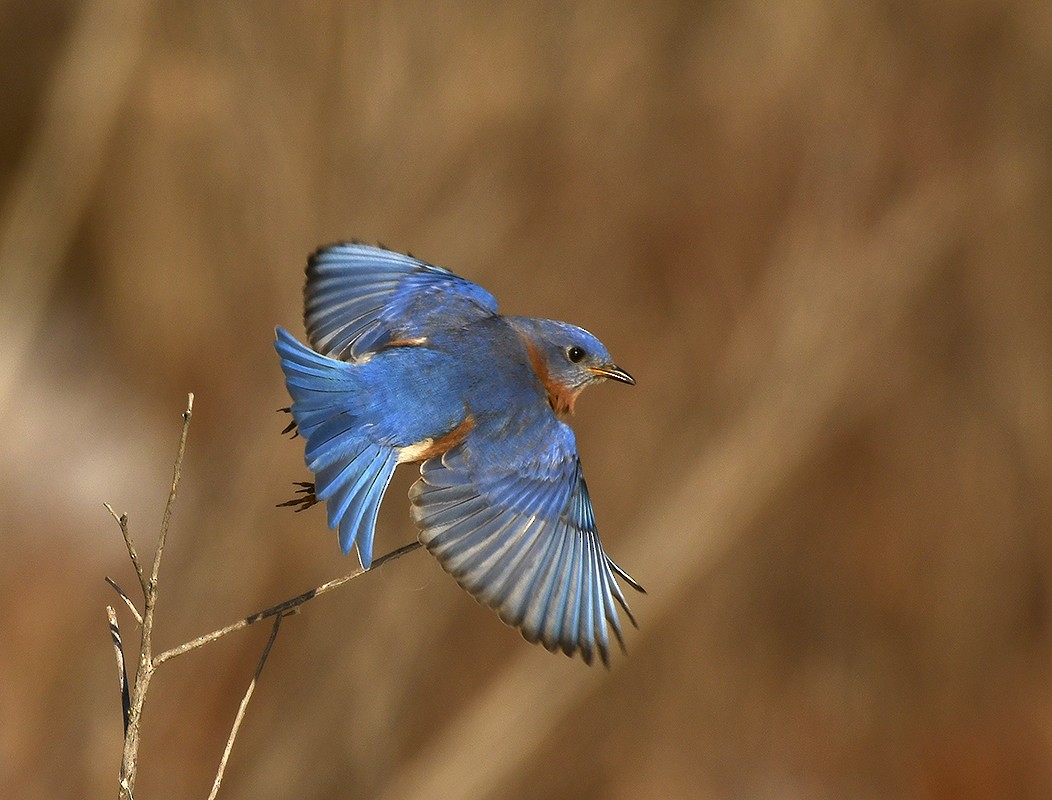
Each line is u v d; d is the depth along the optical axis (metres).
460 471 6.24
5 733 12.41
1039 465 16.83
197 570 13.16
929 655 16.16
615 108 15.22
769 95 16.09
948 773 15.14
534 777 14.37
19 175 19.00
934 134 16.31
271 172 13.58
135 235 16.09
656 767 14.73
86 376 16.78
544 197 14.87
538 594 6.11
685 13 16.09
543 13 14.34
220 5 14.56
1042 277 17.11
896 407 16.73
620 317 15.36
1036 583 16.59
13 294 15.85
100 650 13.17
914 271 15.95
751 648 15.71
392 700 12.80
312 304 6.88
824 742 15.40
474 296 7.14
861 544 16.45
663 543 14.89
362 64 13.12
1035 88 17.03
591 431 15.30
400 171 13.15
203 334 15.10
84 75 16.16
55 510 15.15
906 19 16.61
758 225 15.79
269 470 13.20
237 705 12.77
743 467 14.98
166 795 12.27
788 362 15.16
